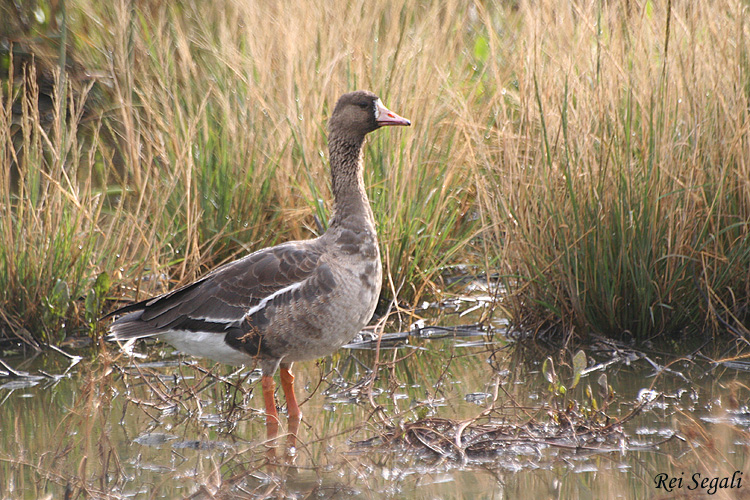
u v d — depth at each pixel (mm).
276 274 9438
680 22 11875
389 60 14234
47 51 16469
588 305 11891
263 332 9383
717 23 12320
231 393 10828
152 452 9102
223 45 14602
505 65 14781
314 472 8578
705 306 11820
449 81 14586
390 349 12219
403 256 13438
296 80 13766
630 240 11547
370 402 9727
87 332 12727
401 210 13383
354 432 9414
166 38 15203
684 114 11938
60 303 12344
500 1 16219
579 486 8102
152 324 9906
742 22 12102
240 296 9492
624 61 12141
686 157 11906
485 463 8656
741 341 11555
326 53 14172
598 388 10414
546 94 12172
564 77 11969
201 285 9812
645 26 12383
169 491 8188
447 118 14336
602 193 11562
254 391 10898
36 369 11477
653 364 10930
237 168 13945
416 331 12734
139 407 10344
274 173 13945
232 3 15820
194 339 9734
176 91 14117
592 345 11773
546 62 12633
